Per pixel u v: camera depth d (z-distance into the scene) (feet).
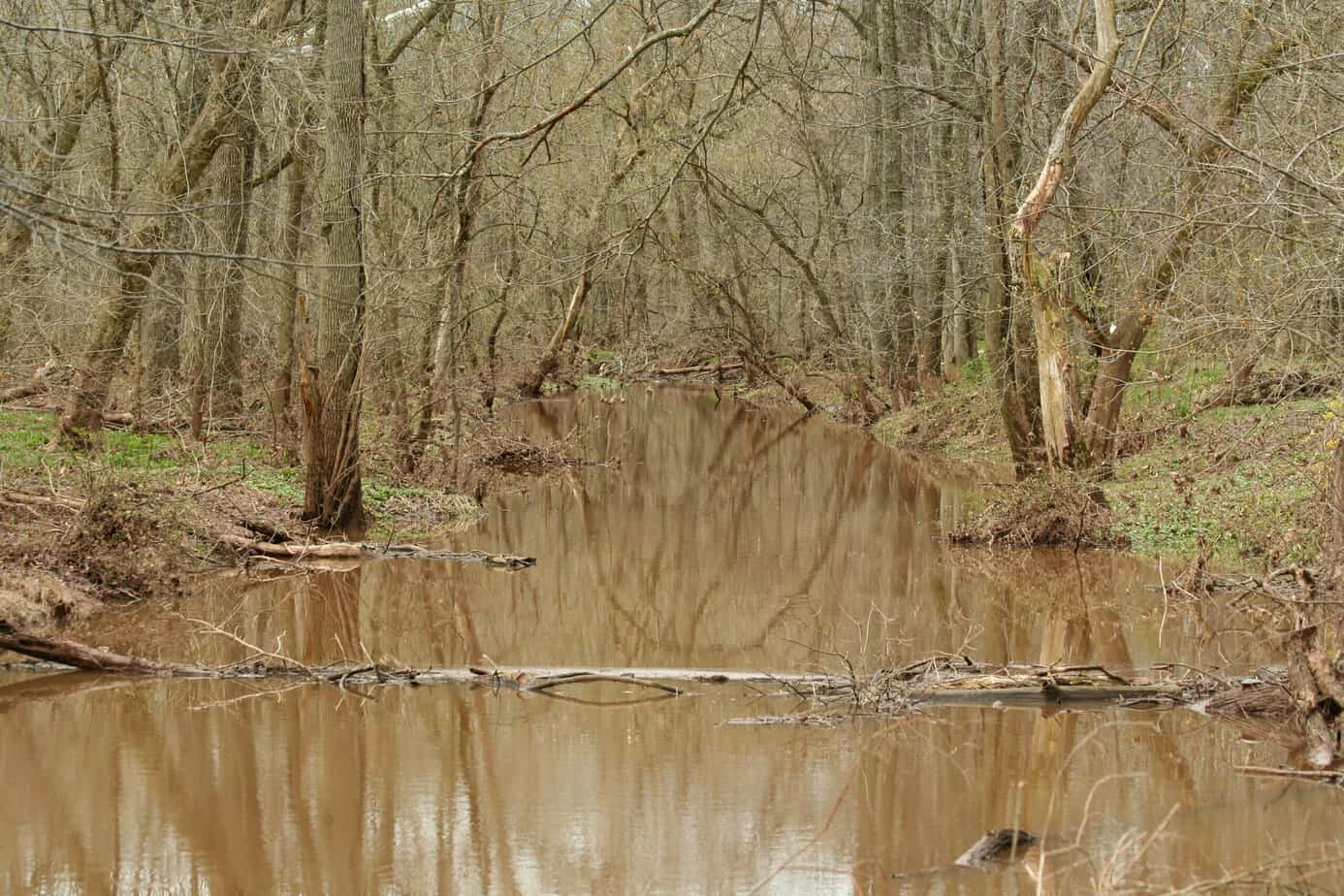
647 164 106.01
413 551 54.19
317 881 22.26
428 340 77.30
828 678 34.27
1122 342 59.67
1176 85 53.21
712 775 27.40
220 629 37.09
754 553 56.65
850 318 117.29
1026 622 41.98
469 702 33.24
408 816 25.20
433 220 73.56
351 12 53.31
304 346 54.60
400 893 21.65
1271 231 40.52
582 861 23.06
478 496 70.03
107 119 58.65
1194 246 49.14
